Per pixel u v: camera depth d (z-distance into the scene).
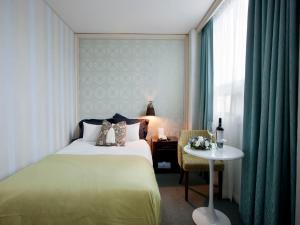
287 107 1.48
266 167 1.64
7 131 1.87
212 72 2.95
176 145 3.38
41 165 1.94
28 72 2.18
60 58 3.01
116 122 3.40
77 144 2.99
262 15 1.72
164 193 2.66
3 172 1.82
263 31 1.71
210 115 2.98
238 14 2.24
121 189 1.45
